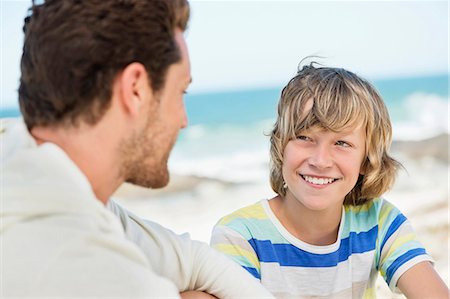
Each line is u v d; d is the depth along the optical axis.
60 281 0.89
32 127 1.06
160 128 1.09
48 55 1.02
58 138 1.04
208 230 8.22
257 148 16.50
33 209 0.92
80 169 1.04
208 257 1.34
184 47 1.11
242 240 1.76
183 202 10.00
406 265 1.74
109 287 0.90
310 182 1.72
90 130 1.03
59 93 1.01
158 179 1.12
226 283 1.32
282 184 1.85
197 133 18.88
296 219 1.79
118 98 1.03
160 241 1.29
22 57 1.07
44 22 1.04
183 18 1.10
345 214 1.85
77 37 1.01
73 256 0.90
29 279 0.88
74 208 0.94
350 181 1.72
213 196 10.41
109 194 1.09
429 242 5.77
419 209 7.26
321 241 1.81
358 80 1.77
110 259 0.91
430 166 10.80
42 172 0.96
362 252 1.80
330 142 1.69
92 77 1.01
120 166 1.07
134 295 0.91
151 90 1.06
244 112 22.89
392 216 1.85
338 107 1.67
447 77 27.72
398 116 20.31
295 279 1.78
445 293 1.69
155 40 1.05
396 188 8.88
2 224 0.91
